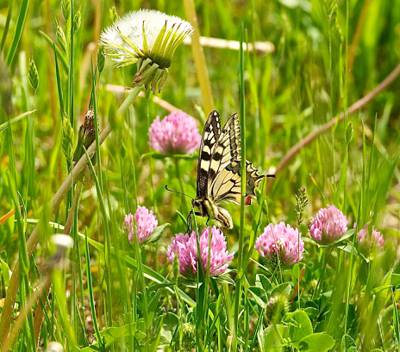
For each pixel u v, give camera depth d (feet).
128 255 2.09
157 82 1.89
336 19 2.47
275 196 2.75
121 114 1.86
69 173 1.91
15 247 2.50
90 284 2.01
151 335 1.99
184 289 2.27
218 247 2.03
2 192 2.58
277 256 2.11
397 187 2.90
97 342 1.99
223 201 2.22
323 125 2.74
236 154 2.21
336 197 2.37
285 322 2.02
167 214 2.73
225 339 2.03
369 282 1.98
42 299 1.97
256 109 2.85
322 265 2.31
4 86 1.68
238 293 1.97
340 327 2.05
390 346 2.11
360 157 2.86
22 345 1.98
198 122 2.99
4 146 2.56
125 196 2.05
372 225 2.05
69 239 1.63
